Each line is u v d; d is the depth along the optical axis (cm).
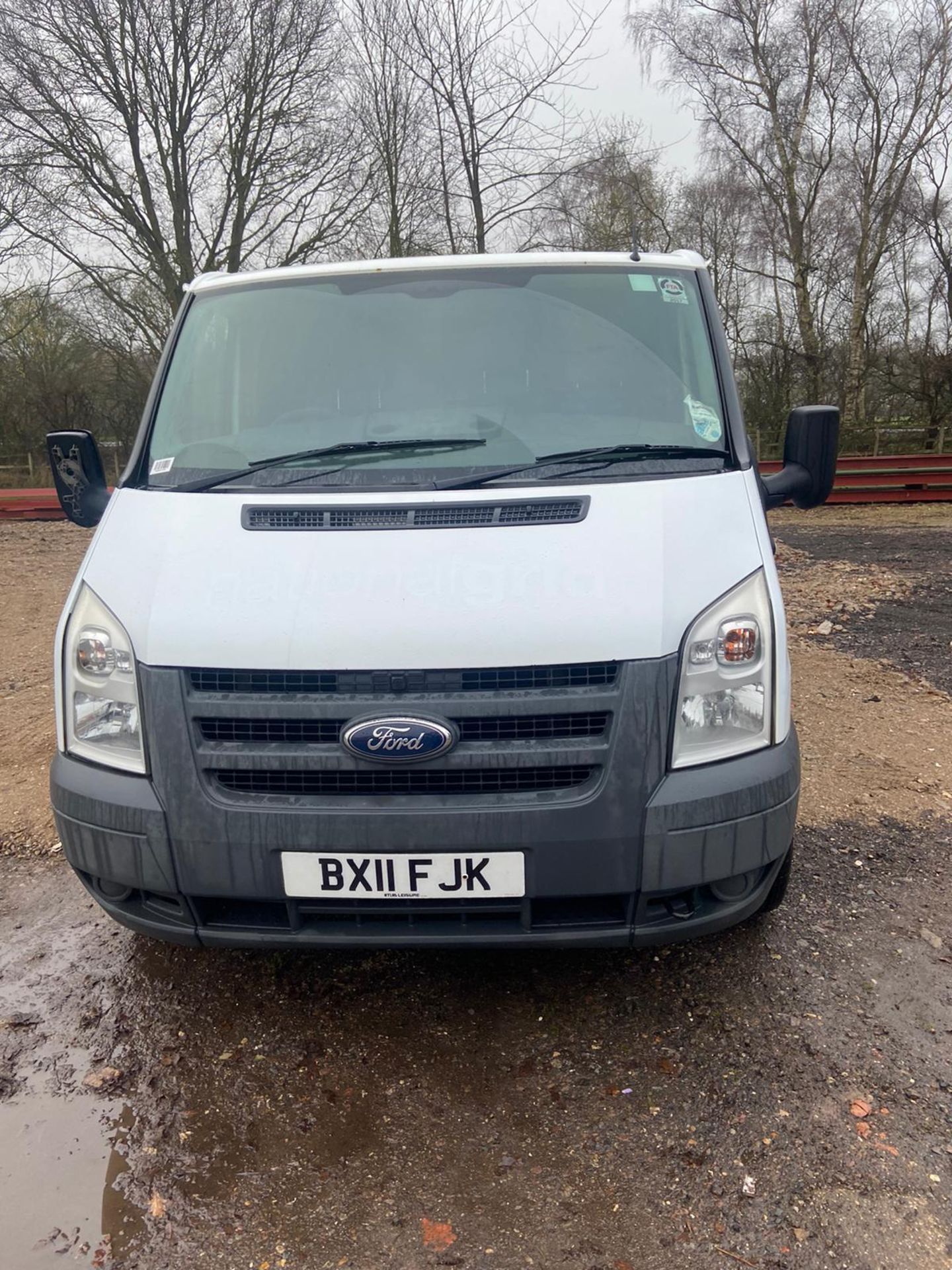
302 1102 256
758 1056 269
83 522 364
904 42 2503
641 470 284
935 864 379
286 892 246
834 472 335
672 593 249
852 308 2850
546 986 305
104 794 254
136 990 306
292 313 342
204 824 245
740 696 253
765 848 252
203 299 360
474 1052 275
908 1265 204
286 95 1847
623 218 1948
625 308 335
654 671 242
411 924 252
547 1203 222
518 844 239
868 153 2627
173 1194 227
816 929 333
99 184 1844
